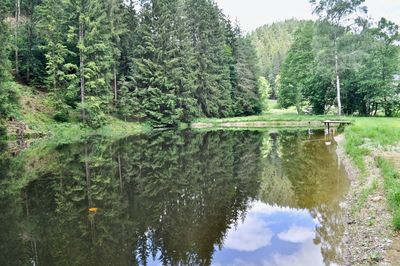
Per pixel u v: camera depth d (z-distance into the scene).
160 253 5.88
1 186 10.73
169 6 39.47
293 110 61.06
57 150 18.53
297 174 11.85
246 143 21.25
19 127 23.48
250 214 7.90
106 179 11.73
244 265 5.41
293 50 49.22
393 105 35.38
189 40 41.16
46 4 28.02
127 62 37.56
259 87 55.84
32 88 29.77
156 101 36.28
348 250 5.52
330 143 19.34
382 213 6.54
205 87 43.62
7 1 28.12
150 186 10.75
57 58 27.66
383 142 13.54
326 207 8.08
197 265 5.44
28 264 5.47
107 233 6.78
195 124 39.78
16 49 29.36
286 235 6.61
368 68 35.09
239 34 55.38
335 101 40.06
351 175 10.82
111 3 34.19
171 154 17.41
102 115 29.53
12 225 7.28
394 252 4.94
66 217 7.76
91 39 28.92
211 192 9.95
